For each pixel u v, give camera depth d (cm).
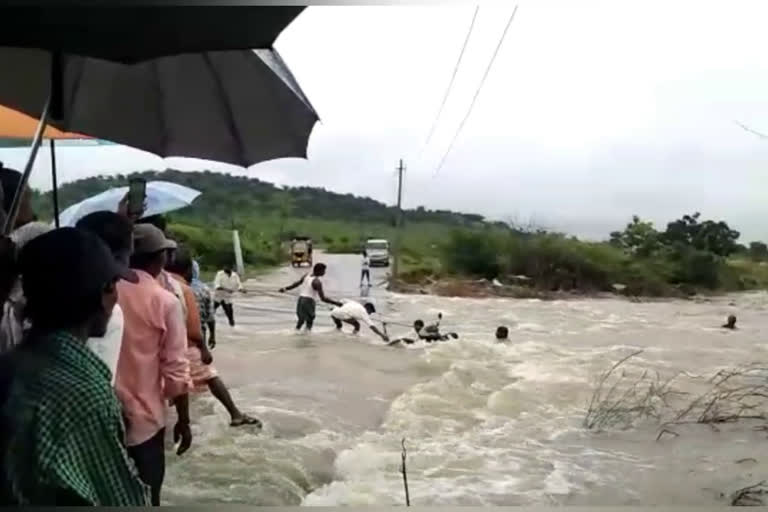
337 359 1155
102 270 197
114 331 296
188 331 582
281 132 368
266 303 2050
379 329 1600
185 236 1484
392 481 592
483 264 3219
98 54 186
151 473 346
